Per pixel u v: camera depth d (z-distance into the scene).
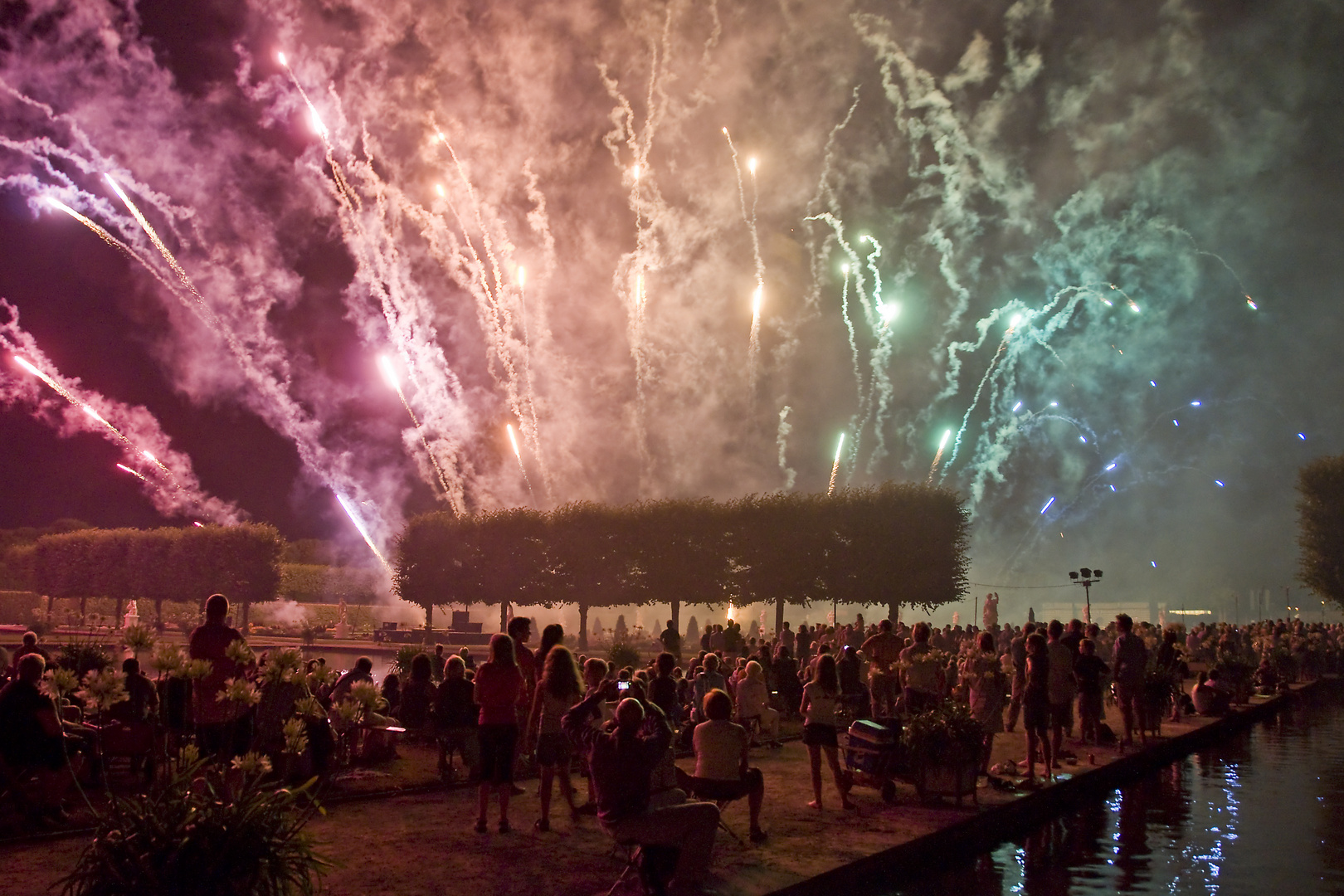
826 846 9.80
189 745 6.94
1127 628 18.12
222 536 62.25
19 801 9.28
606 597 48.00
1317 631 44.06
